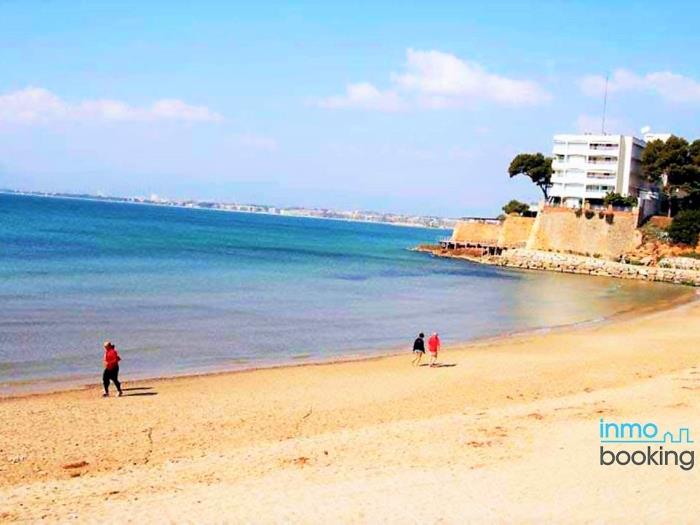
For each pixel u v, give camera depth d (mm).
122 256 88875
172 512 14023
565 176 119812
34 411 23266
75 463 18203
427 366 32969
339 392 27172
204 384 28188
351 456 18219
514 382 29344
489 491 15164
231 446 19953
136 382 28234
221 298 56250
